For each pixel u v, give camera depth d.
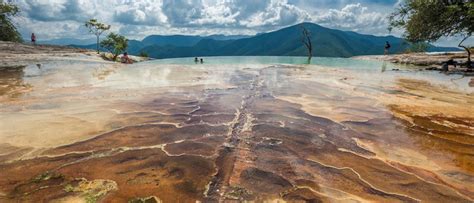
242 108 6.21
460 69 16.30
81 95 7.31
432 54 25.50
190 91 8.15
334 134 4.62
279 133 4.60
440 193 2.91
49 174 3.12
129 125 4.87
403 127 5.07
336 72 13.92
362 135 4.61
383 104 6.85
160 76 11.62
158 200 2.66
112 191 2.81
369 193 2.87
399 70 15.64
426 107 6.61
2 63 16.62
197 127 4.83
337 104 6.74
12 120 5.01
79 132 4.45
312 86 9.32
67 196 2.71
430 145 4.22
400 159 3.71
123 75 11.86
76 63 18.33
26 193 2.76
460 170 3.42
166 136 4.37
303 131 4.74
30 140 4.08
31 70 13.27
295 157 3.70
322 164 3.50
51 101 6.57
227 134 4.52
